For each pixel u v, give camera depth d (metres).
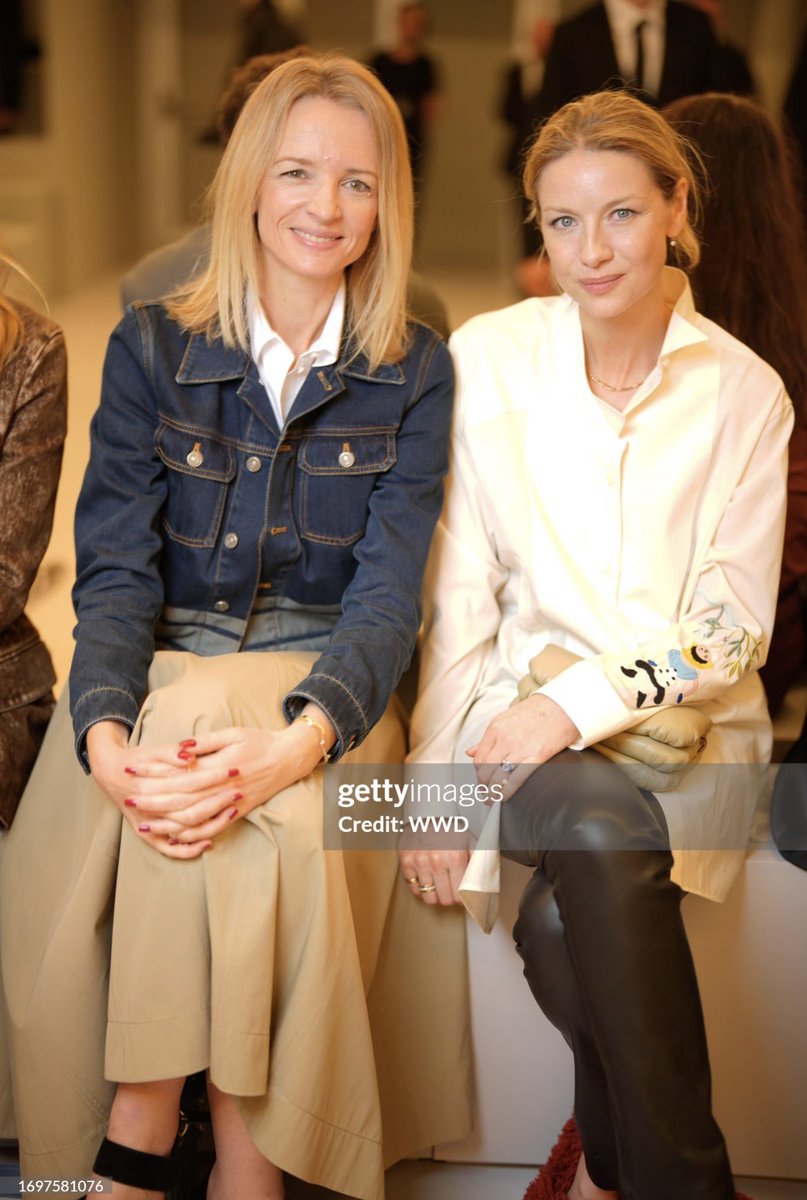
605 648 1.69
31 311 1.80
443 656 1.77
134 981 1.50
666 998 1.39
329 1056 1.51
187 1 8.91
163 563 1.74
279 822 1.48
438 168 8.98
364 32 9.16
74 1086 1.58
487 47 8.80
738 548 1.71
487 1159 1.82
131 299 2.18
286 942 1.51
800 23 8.05
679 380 1.69
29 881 1.64
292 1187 1.76
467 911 1.72
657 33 3.89
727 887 1.67
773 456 1.71
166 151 9.05
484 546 1.79
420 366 1.75
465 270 8.56
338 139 1.60
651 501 1.70
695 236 1.96
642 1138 1.38
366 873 1.66
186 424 1.68
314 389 1.70
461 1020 1.75
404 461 1.74
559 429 1.71
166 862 1.50
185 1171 1.60
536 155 1.59
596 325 1.66
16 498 1.75
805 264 2.06
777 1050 1.77
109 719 1.55
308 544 1.74
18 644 1.80
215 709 1.53
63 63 7.14
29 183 6.79
